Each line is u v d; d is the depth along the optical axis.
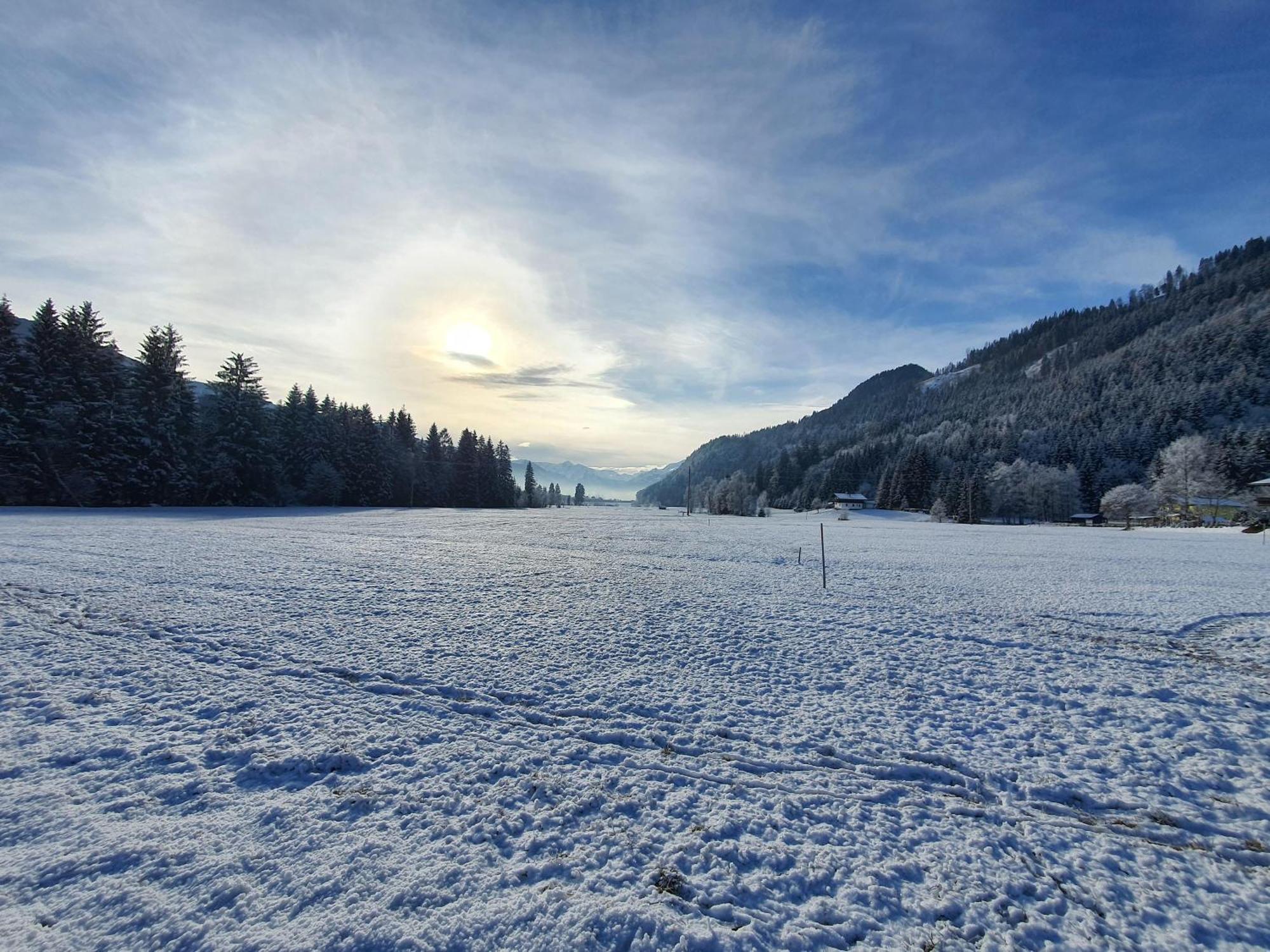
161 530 23.47
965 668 7.73
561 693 6.35
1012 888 3.32
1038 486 82.56
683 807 4.07
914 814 4.09
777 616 10.80
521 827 3.75
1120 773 4.79
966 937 2.94
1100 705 6.35
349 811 3.86
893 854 3.61
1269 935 2.98
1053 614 11.41
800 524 59.88
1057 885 3.37
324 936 2.76
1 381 35.66
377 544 22.16
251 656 7.22
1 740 4.73
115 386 41.84
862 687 6.84
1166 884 3.39
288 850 3.40
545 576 15.38
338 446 62.25
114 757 4.53
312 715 5.51
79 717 5.24
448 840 3.57
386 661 7.22
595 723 5.58
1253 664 8.09
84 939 2.71
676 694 6.44
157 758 4.52
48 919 2.81
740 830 3.83
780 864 3.47
